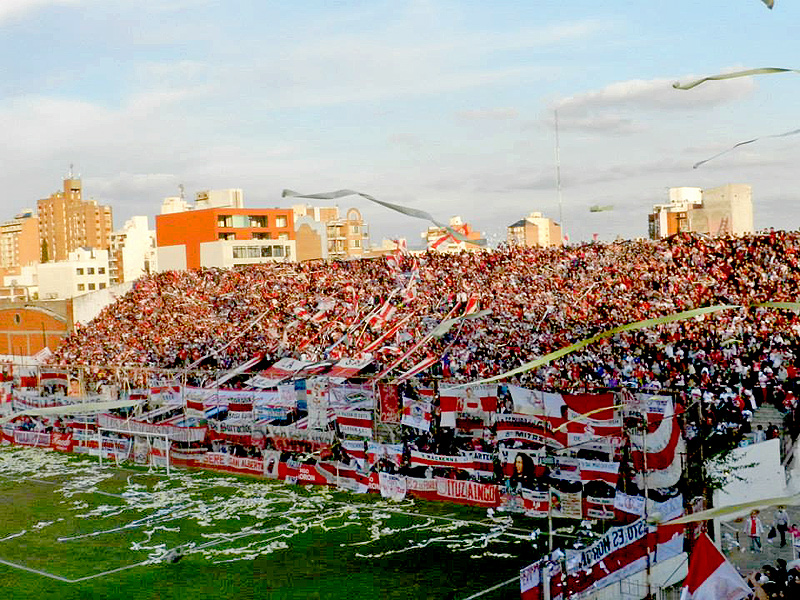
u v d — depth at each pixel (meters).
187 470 50.97
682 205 116.19
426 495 41.31
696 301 58.44
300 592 30.14
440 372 56.22
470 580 30.23
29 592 31.84
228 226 122.06
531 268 78.62
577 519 36.00
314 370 55.81
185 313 85.75
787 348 46.94
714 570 19.88
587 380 48.16
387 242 153.50
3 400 65.50
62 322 93.94
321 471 45.47
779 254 65.31
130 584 32.06
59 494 46.94
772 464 27.05
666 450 27.28
